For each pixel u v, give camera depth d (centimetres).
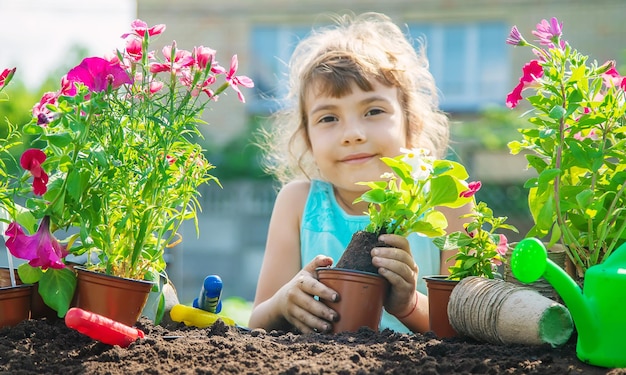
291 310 175
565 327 142
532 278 129
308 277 172
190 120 161
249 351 139
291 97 272
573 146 151
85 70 151
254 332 162
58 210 148
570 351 141
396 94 229
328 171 227
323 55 229
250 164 1049
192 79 164
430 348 141
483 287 151
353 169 222
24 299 156
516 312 142
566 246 157
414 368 129
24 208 165
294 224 246
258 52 1142
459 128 927
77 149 148
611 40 1057
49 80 1046
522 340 142
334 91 220
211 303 174
